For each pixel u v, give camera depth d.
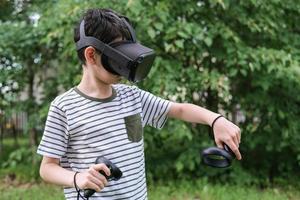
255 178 4.91
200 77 4.40
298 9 4.79
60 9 4.42
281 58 4.32
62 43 4.84
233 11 4.60
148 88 4.23
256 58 4.34
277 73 4.40
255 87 4.81
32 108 5.32
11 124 6.70
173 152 5.09
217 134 1.66
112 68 1.60
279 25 4.81
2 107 5.34
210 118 1.70
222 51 4.54
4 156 6.20
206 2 4.65
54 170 1.60
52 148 1.63
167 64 4.30
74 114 1.65
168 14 4.28
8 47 5.00
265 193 4.53
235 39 4.34
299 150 4.73
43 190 4.69
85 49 1.61
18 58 5.20
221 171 4.89
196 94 4.80
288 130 4.66
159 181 4.81
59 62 5.17
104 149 1.64
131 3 4.07
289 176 5.09
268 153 5.27
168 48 4.23
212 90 4.58
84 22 1.63
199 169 4.92
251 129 4.81
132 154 1.69
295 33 5.07
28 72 5.36
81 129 1.64
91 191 1.48
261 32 4.77
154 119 1.83
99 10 1.65
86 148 1.65
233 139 1.62
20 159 5.27
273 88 4.77
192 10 4.53
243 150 5.26
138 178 1.70
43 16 4.86
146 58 1.57
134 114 1.74
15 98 5.30
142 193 1.72
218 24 4.45
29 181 5.12
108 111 1.68
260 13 4.63
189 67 4.54
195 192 4.48
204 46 4.58
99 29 1.58
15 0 5.42
